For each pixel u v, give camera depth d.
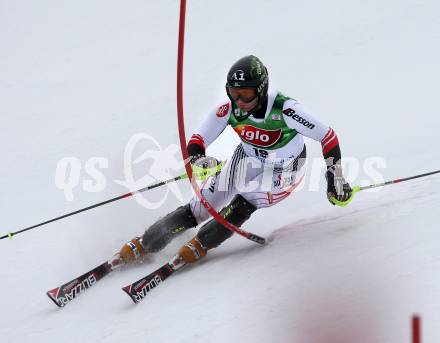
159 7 52.78
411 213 16.05
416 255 13.53
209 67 39.50
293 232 17.50
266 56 38.88
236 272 15.84
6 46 52.25
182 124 15.93
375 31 38.44
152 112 34.62
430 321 10.89
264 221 19.91
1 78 45.97
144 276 17.81
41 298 18.41
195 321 13.85
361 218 16.84
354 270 13.73
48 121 37.19
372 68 33.72
